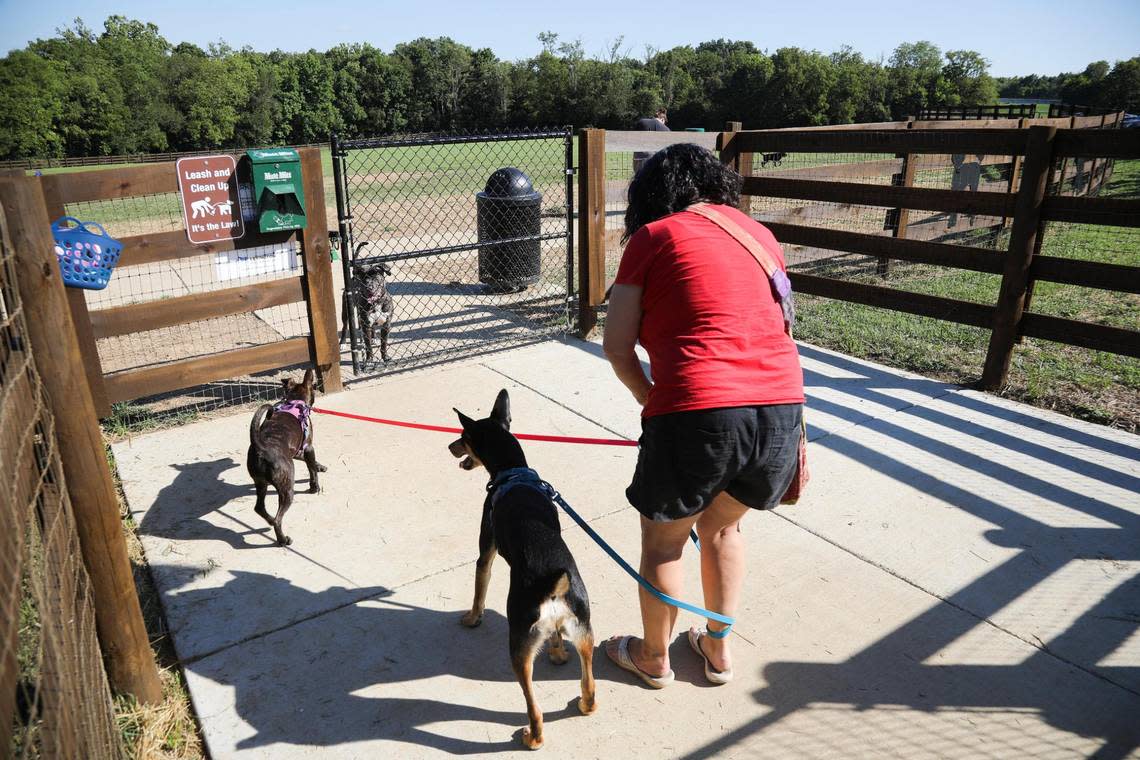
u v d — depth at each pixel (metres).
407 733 2.73
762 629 3.25
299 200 5.43
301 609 3.42
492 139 6.36
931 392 5.84
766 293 2.37
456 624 3.33
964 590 3.48
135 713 2.76
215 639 3.22
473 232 12.55
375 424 5.41
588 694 2.75
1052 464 4.65
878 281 9.19
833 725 2.74
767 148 7.69
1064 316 7.56
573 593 2.55
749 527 4.04
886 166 10.18
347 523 4.13
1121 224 5.14
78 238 4.54
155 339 7.23
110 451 4.95
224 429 5.32
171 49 89.12
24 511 1.85
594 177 6.84
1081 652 3.08
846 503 4.25
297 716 2.81
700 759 2.61
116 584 2.65
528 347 7.14
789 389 2.37
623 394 5.95
